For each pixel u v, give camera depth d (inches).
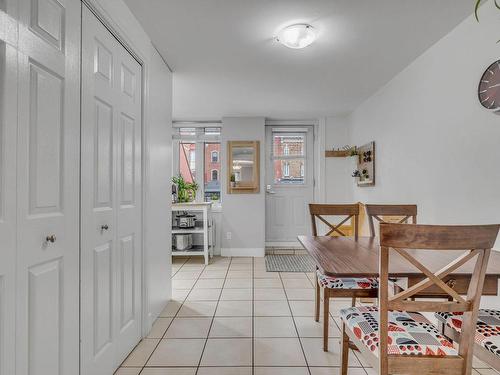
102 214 64.7
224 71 119.7
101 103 64.6
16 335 41.6
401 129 119.6
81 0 57.2
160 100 104.7
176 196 189.3
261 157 191.5
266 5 77.2
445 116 91.5
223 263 173.0
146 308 88.1
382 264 46.8
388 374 48.1
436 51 96.4
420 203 105.7
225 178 191.5
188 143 205.2
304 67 116.3
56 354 49.9
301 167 205.9
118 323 72.5
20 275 42.3
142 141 87.4
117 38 72.2
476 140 78.7
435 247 45.2
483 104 76.1
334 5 77.2
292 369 73.0
